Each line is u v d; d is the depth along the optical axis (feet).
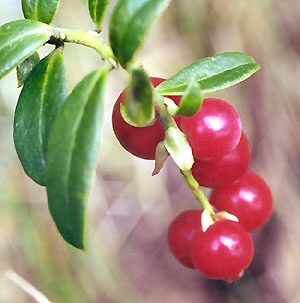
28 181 1.04
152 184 1.14
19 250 1.01
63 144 0.42
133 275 1.11
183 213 0.52
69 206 0.42
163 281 1.13
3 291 1.00
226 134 0.46
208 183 0.49
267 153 1.09
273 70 1.06
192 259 0.49
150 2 0.42
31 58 0.49
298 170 1.07
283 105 1.06
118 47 0.42
